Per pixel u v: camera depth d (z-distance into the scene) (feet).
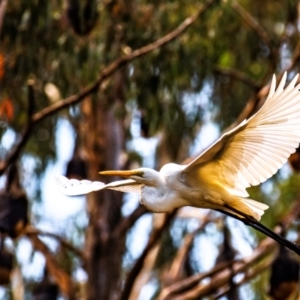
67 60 45.06
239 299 47.37
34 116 41.91
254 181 24.18
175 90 46.83
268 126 23.04
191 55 46.01
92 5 43.24
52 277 50.21
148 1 45.96
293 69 46.93
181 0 46.29
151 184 25.58
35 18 44.16
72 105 41.55
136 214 50.39
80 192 26.03
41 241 49.34
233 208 25.52
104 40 45.57
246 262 46.19
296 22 52.19
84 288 53.06
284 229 45.75
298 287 47.91
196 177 25.14
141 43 45.73
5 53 45.14
